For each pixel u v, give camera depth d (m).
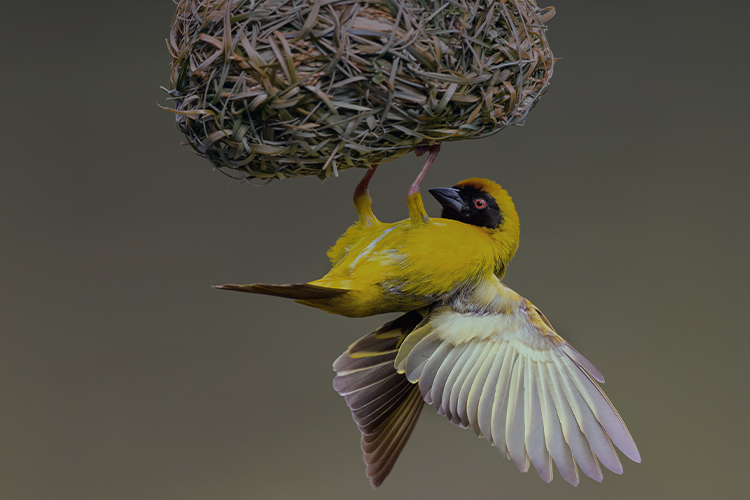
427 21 5.00
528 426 5.05
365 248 5.05
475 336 5.05
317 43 4.99
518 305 5.06
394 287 5.04
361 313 5.04
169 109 5.00
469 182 5.07
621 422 5.04
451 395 5.05
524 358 5.05
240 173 5.03
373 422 5.08
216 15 5.00
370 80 5.00
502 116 5.02
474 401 5.05
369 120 5.00
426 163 5.04
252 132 5.00
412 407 5.09
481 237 5.05
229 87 5.00
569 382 5.05
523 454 5.04
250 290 5.00
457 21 5.00
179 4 5.02
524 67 5.02
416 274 5.04
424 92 5.00
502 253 5.06
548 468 5.04
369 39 5.00
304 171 5.02
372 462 5.07
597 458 5.04
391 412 5.08
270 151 5.00
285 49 4.99
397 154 5.02
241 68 5.00
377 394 5.08
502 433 5.05
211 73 5.00
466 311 5.05
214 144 5.01
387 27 5.00
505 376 5.05
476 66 5.01
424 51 5.00
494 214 5.06
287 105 4.99
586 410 5.05
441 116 5.01
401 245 5.04
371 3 5.00
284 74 4.99
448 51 5.00
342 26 4.99
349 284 5.04
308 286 5.00
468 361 5.05
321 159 5.01
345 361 5.09
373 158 5.02
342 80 5.00
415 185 5.04
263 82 4.99
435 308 5.06
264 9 4.99
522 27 5.02
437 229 5.04
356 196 5.07
